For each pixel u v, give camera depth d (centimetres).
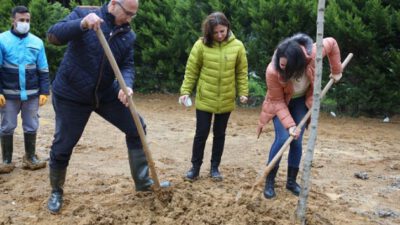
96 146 725
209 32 538
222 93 546
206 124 554
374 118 990
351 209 507
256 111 1034
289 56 446
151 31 1129
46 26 1153
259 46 1039
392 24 920
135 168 490
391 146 775
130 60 462
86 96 440
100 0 1183
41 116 923
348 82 986
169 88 1184
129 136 480
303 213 440
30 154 612
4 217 462
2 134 600
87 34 421
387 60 930
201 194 491
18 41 579
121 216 452
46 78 604
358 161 681
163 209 462
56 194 480
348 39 935
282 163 652
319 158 689
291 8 987
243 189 505
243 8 1052
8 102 588
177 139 784
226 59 541
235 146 748
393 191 566
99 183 555
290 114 508
